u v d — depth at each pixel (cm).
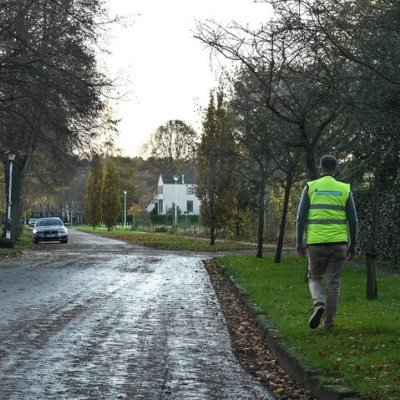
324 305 933
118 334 1055
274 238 4516
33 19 2464
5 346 943
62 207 12812
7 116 2819
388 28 874
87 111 2584
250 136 2144
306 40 990
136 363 852
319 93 1102
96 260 2875
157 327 1135
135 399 686
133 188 12000
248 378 788
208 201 4094
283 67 1432
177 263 2734
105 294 1602
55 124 2656
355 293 1430
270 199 4494
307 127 1655
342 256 949
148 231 7619
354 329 962
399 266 2127
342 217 952
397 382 661
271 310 1200
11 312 1272
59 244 4609
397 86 849
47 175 4644
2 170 5041
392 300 1321
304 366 752
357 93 920
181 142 10888
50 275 2086
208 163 4006
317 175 1734
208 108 3944
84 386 733
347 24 898
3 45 2388
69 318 1210
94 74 2619
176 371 815
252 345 991
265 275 1928
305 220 960
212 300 1538
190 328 1133
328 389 655
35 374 782
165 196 12006
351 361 758
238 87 1823
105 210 8550
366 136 1379
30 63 2359
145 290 1711
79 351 917
